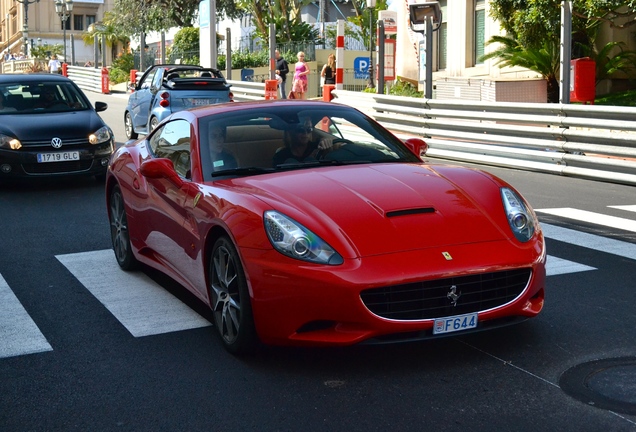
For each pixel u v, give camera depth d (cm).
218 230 469
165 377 432
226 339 465
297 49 3412
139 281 638
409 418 370
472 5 2295
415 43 2603
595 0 1560
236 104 579
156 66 1830
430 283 408
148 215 584
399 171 495
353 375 423
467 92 2048
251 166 511
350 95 1611
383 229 423
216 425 371
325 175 484
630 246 704
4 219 927
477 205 453
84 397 411
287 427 366
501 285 427
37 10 6425
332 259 408
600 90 1869
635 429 347
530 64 1850
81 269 685
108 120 2280
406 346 462
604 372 413
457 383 407
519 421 361
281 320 418
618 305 530
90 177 1245
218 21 4166
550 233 763
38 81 1231
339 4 4531
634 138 1047
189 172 528
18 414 393
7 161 1084
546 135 1172
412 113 1420
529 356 441
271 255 420
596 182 1091
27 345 494
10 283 647
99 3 6488
